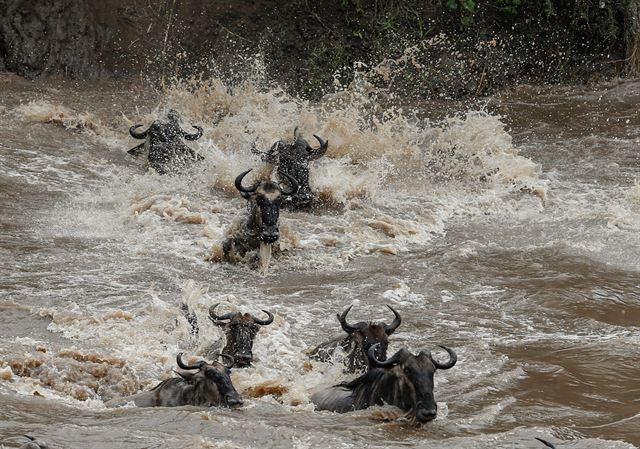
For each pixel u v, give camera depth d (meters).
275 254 24.20
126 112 37.88
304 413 14.84
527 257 24.89
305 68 43.78
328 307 21.05
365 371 16.55
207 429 13.48
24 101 37.91
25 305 19.86
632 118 39.59
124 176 30.72
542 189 30.64
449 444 13.58
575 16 45.94
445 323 20.34
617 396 16.80
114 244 24.64
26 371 16.41
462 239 26.55
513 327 20.33
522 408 15.91
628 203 29.77
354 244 25.58
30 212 26.67
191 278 22.56
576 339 19.77
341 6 44.81
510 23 45.72
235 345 17.16
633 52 44.47
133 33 42.91
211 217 26.95
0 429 13.09
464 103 42.41
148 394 15.65
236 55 43.47
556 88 43.88
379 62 44.06
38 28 41.78
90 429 13.17
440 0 45.09
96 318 19.23
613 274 23.80
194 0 43.88
